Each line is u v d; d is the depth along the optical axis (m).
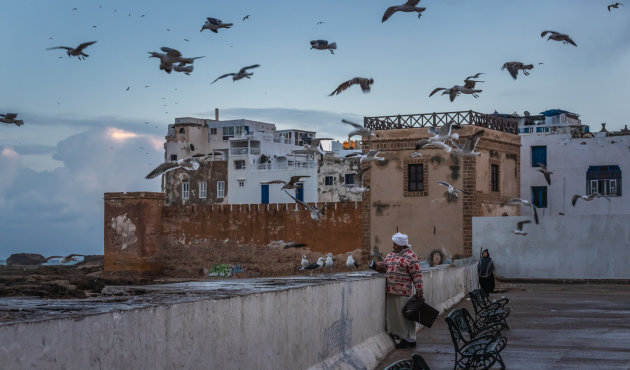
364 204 43.38
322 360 10.17
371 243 43.16
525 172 48.53
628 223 33.09
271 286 9.74
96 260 74.44
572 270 34.06
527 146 48.50
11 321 4.90
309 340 9.68
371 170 43.19
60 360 5.15
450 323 10.45
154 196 54.84
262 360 8.23
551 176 48.03
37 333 4.96
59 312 5.65
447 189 40.78
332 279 12.15
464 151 24.39
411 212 41.94
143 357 6.05
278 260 49.81
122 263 55.12
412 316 13.01
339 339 10.91
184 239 54.06
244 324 7.79
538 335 14.91
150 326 6.16
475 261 32.28
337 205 47.25
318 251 48.06
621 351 12.85
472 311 19.98
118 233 55.38
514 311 19.84
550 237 34.69
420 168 41.97
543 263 34.75
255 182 77.69
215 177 80.06
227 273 51.78
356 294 11.84
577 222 34.12
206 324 7.02
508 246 35.75
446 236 40.78
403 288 13.45
